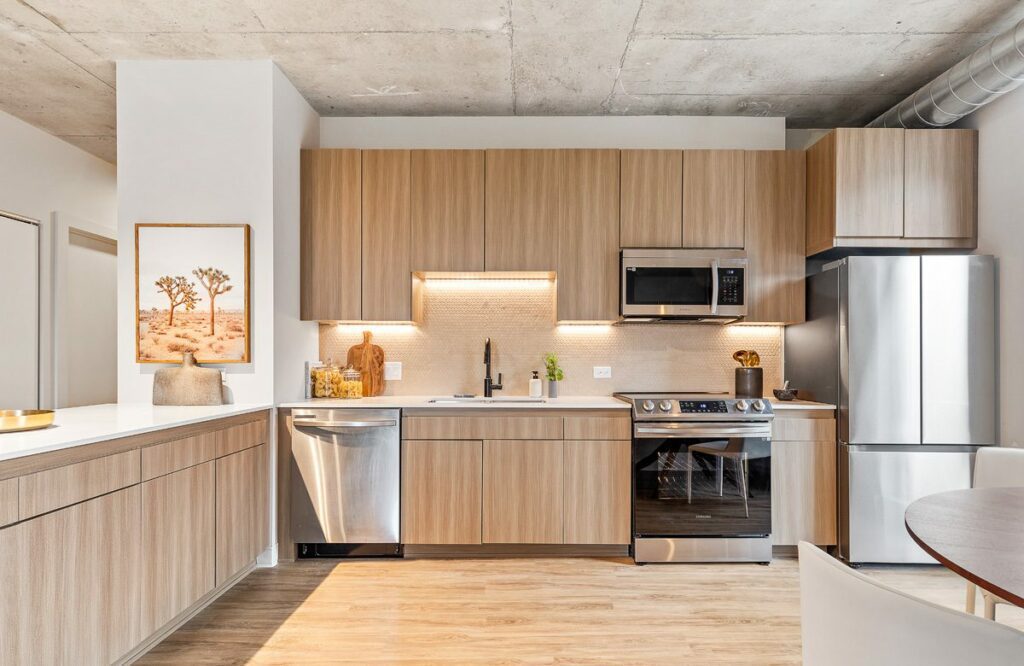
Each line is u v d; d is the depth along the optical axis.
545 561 3.41
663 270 3.66
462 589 3.00
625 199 3.74
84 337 4.65
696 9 2.81
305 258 3.72
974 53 2.96
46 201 4.23
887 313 3.29
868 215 3.45
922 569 3.30
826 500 3.44
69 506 1.81
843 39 3.09
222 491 2.75
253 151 3.32
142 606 2.15
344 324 4.11
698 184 3.74
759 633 2.53
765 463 3.39
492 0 2.74
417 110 4.02
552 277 3.95
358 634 2.51
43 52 3.20
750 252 3.73
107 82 3.54
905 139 3.47
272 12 2.83
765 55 3.25
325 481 3.40
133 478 2.11
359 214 3.73
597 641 2.45
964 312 3.26
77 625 1.84
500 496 3.43
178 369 3.17
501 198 3.73
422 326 4.13
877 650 0.90
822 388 3.58
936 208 3.45
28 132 4.07
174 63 3.33
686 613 2.72
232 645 2.42
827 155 3.54
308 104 3.88
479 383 4.12
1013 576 1.03
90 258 4.73
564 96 3.79
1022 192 3.14
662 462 3.39
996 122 3.32
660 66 3.38
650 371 4.11
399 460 3.43
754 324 4.05
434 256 3.72
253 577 3.16
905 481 3.27
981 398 3.24
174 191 3.32
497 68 3.41
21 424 2.04
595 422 3.45
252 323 3.33
